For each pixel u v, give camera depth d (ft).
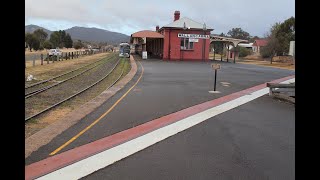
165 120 29.94
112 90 49.88
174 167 18.30
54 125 27.78
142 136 24.56
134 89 50.93
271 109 35.76
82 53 234.17
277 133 25.57
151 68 93.91
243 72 87.04
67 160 19.33
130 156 20.12
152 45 188.03
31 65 111.34
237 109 35.70
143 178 16.79
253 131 26.27
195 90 50.37
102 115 31.96
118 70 93.04
